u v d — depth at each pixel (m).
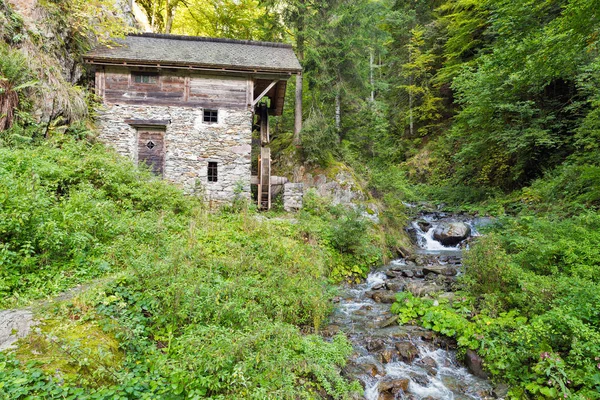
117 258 5.97
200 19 21.38
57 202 6.71
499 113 14.61
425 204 17.31
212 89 12.93
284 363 4.07
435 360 5.32
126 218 7.54
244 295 5.43
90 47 12.47
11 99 8.05
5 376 3.00
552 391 4.08
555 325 4.61
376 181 14.63
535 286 5.49
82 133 10.42
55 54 10.66
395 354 5.36
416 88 22.30
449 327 5.82
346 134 16.66
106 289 4.65
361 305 7.38
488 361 4.95
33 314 4.04
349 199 13.55
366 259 10.11
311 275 7.61
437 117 22.34
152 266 5.29
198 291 4.94
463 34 18.34
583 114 12.74
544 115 13.62
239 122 13.05
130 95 12.45
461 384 4.76
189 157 12.68
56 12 10.93
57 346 3.57
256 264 6.91
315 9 15.66
